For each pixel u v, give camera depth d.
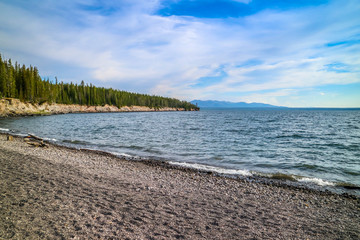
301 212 7.03
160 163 14.43
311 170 13.41
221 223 5.74
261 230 5.49
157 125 49.97
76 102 123.69
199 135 31.03
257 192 8.98
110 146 21.42
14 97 76.75
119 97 158.50
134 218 5.63
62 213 5.55
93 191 7.47
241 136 29.98
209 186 9.52
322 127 45.56
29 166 10.22
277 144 23.28
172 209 6.48
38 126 41.53
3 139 21.08
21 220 5.00
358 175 12.45
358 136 30.44
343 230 5.78
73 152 16.95
